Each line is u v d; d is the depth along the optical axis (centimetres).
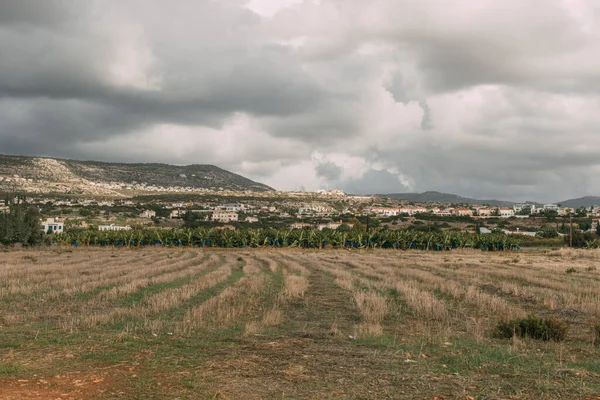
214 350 1296
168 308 2073
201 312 1905
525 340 1513
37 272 3603
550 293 2616
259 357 1216
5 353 1246
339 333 1574
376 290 2833
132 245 9294
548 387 973
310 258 6288
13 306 2144
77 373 1061
